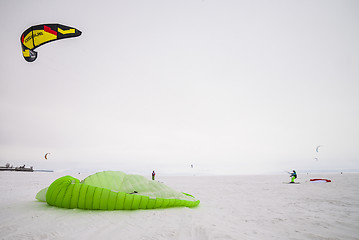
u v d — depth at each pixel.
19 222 2.84
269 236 2.68
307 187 10.20
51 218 3.08
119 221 3.09
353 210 4.55
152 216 3.50
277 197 6.77
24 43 4.01
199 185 12.45
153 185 4.83
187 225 3.06
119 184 4.55
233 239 2.47
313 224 3.34
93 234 2.49
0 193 5.63
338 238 2.64
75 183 3.79
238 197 6.81
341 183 12.28
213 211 4.35
